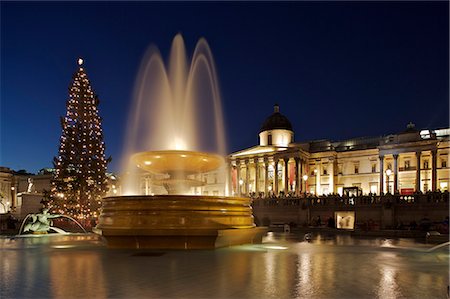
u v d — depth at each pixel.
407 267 7.41
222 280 5.96
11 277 6.25
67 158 43.62
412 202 42.59
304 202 49.59
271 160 79.75
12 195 95.12
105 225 11.62
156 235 10.72
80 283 5.74
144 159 14.62
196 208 11.22
